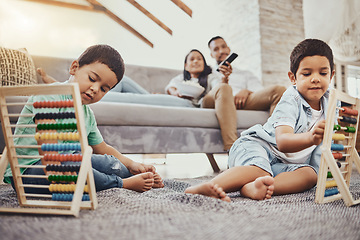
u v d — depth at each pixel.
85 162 0.76
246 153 1.12
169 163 2.93
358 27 4.00
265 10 4.23
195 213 0.71
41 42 5.91
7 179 1.08
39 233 0.57
